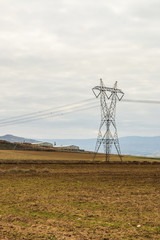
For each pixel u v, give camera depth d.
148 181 36.38
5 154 107.94
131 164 78.38
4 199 22.34
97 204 20.97
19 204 20.56
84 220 16.27
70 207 19.83
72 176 41.84
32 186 30.23
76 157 113.19
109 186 31.08
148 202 21.83
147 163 83.44
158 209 19.36
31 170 48.72
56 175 42.94
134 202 21.80
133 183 34.03
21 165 65.69
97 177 40.84
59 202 21.58
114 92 93.69
